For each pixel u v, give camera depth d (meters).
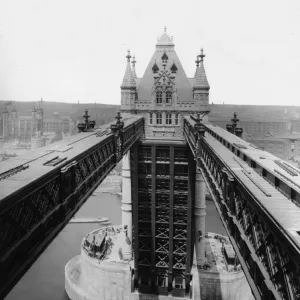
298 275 12.89
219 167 29.23
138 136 61.12
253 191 19.06
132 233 74.62
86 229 118.44
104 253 78.06
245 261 20.53
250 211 19.86
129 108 69.00
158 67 71.50
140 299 70.56
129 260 74.50
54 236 22.45
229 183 24.53
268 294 16.28
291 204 16.88
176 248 69.00
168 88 68.06
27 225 19.09
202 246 70.44
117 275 72.12
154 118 69.19
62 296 78.50
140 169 66.00
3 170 21.12
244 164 26.38
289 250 13.43
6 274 17.30
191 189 65.12
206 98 68.19
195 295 68.81
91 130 46.28
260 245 17.77
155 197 65.88
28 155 26.67
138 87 71.75
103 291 72.94
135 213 67.44
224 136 40.09
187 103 68.00
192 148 46.72
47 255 96.94
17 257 18.41
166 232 68.50
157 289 70.31
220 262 73.56
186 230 67.38
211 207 141.75
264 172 22.53
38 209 20.53
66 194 24.86
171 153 63.41
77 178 27.91
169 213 66.06
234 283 68.69
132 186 68.31
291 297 13.38
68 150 29.05
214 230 114.25
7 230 16.94
